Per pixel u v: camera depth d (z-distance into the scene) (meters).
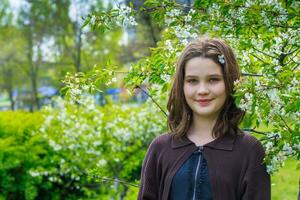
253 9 2.34
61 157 7.71
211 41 2.31
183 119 2.35
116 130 7.17
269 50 2.54
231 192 2.20
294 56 2.57
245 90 2.06
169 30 2.88
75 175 7.42
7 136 8.23
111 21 2.60
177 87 2.36
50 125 7.57
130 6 2.60
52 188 8.23
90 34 17.02
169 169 2.32
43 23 19.89
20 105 27.83
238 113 2.31
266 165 2.21
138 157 7.34
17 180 7.86
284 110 2.12
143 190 2.42
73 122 7.34
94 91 2.81
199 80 2.27
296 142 2.14
